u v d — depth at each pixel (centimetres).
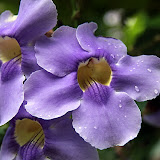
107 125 23
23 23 24
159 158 31
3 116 24
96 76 25
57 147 24
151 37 35
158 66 24
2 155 26
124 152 30
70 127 23
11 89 24
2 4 31
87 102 23
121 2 31
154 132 32
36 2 24
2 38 25
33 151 25
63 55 23
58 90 23
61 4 28
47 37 24
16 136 26
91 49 24
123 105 23
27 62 24
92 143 22
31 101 23
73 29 24
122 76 24
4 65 25
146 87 24
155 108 31
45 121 24
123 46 25
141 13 35
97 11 31
